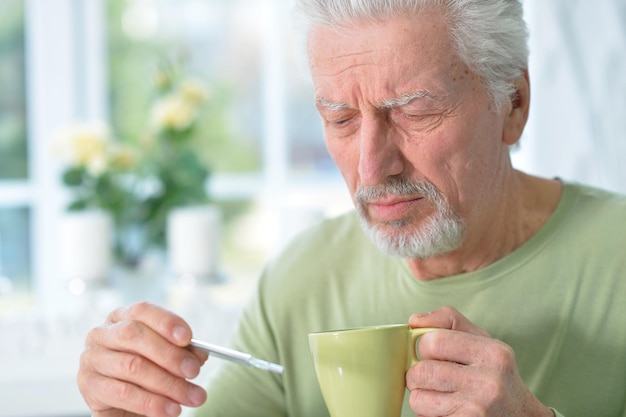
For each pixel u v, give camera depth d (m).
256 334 1.46
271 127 3.79
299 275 1.47
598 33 2.33
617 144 2.24
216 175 3.79
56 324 2.53
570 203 1.35
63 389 2.41
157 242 3.22
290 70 3.78
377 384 0.99
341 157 1.21
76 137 3.14
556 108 2.59
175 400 1.11
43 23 3.67
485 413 0.97
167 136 3.24
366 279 1.42
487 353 0.99
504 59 1.18
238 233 3.81
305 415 1.41
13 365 2.39
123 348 1.11
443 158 1.16
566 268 1.30
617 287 1.28
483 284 1.32
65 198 3.71
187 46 3.74
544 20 2.62
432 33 1.12
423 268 1.35
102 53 3.73
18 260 3.70
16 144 3.69
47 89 3.70
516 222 1.33
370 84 1.12
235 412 1.41
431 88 1.12
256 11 3.75
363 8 1.10
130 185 3.29
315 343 1.00
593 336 1.27
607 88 2.29
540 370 1.28
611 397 1.26
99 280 2.97
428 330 1.01
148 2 3.72
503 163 1.29
